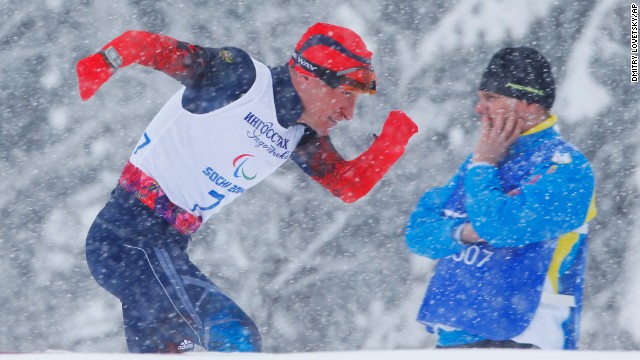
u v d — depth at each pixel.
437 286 10.28
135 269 10.54
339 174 11.42
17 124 25.97
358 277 24.55
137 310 10.61
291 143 10.80
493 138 9.95
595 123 24.59
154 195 10.64
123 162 25.88
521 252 9.68
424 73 25.31
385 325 24.33
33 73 26.28
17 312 25.19
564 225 9.43
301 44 10.28
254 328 10.34
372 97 25.30
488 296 9.73
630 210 24.11
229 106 10.27
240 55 10.41
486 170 9.84
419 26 25.45
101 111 25.98
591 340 23.73
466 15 25.14
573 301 9.69
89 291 25.47
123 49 9.47
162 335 10.55
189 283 10.47
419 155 24.78
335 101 10.33
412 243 10.52
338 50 10.10
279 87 10.37
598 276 23.86
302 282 24.56
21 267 25.39
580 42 24.89
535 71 9.84
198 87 10.28
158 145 10.60
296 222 24.66
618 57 24.73
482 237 9.66
